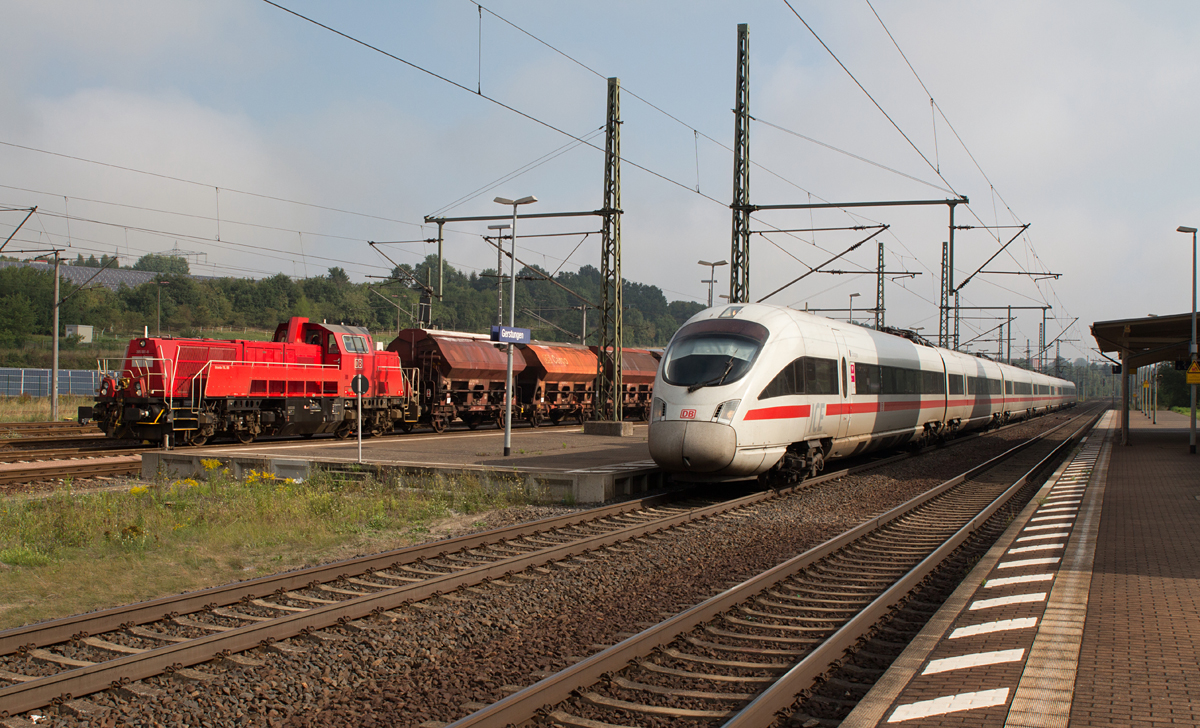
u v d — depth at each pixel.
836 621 7.74
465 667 6.49
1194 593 7.85
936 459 24.69
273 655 6.68
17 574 9.15
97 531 11.07
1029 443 31.27
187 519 11.97
